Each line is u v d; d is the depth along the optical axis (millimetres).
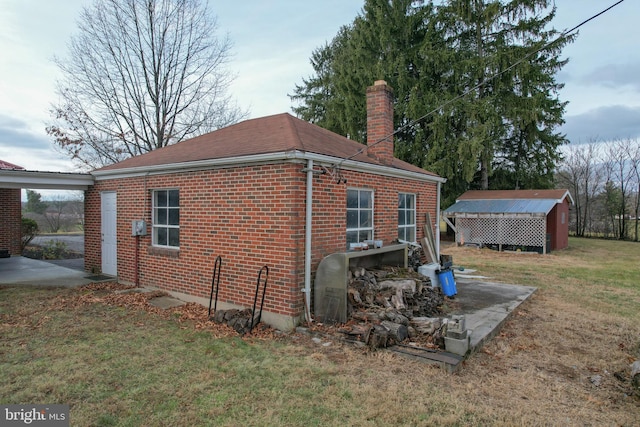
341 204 6746
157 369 4359
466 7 20344
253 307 6129
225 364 4512
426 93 21156
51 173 8969
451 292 7918
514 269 12680
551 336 5793
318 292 5953
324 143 7227
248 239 6273
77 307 6914
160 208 8180
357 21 24000
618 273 11875
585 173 29109
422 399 3725
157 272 8062
